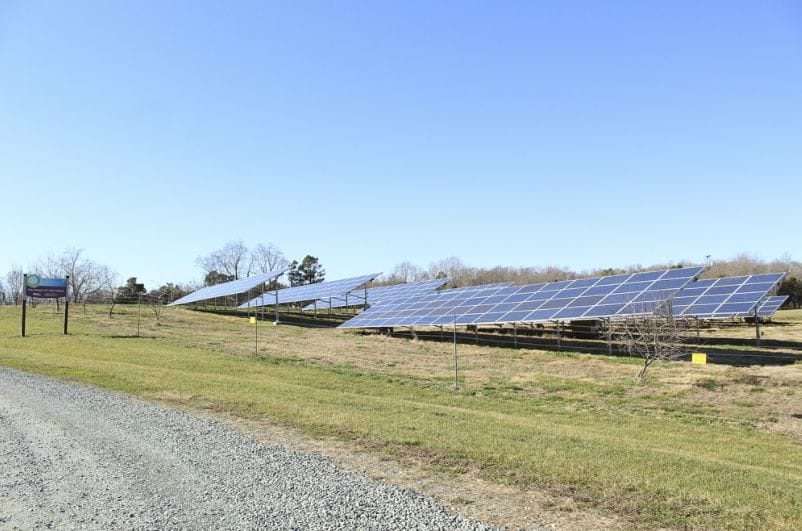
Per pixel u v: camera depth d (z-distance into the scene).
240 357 26.52
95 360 22.70
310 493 6.83
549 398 17.89
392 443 9.33
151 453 8.77
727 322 44.03
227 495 6.80
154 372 19.11
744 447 12.04
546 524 5.78
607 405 16.77
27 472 7.77
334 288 51.31
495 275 100.56
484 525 5.75
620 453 8.97
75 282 71.38
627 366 22.84
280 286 100.94
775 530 5.55
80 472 7.77
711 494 6.64
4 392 14.71
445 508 6.28
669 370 21.48
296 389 16.33
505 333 37.78
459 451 8.73
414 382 20.69
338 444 9.36
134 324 43.59
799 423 14.39
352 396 15.62
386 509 6.25
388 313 40.34
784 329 38.06
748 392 17.73
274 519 6.02
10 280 75.75
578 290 30.77
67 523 5.94
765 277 27.75
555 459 8.26
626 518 5.93
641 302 24.95
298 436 9.96
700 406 16.36
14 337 32.44
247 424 10.98
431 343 33.41
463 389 19.28
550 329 37.31
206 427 10.65
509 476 7.47
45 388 15.38
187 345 30.91
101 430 10.38
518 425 11.67
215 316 54.66
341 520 5.96
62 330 37.19
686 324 25.53
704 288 29.36
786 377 18.89
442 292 42.12
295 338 36.84
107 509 6.35
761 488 7.07
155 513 6.22
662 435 12.96
